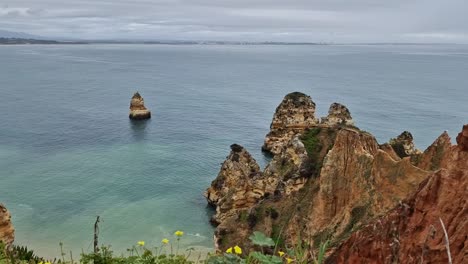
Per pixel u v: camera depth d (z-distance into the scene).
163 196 75.06
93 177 82.38
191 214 68.94
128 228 62.81
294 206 52.25
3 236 46.84
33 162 90.25
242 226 53.72
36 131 115.81
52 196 72.62
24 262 21.55
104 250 17.17
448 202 23.77
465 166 26.27
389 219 25.48
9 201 70.00
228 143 110.38
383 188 38.25
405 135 80.75
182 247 57.62
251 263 13.32
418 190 26.03
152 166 89.69
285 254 12.91
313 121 106.75
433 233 8.90
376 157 40.06
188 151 101.44
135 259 15.86
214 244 56.28
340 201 43.66
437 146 44.47
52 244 57.12
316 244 36.88
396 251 8.70
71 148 101.38
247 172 72.69
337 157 45.03
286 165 73.25
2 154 95.00
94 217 65.50
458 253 20.62
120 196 74.12
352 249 26.31
